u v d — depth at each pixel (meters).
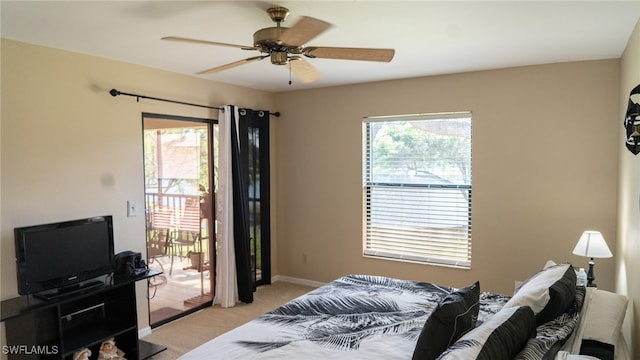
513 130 4.00
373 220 4.84
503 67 3.95
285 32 2.09
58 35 2.81
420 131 4.51
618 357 2.01
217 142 4.58
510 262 4.09
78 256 3.08
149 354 3.39
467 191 4.30
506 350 1.62
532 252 3.99
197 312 4.39
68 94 3.20
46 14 2.41
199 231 4.46
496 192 4.11
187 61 3.60
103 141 3.44
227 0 2.22
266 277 5.29
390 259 4.71
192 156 4.32
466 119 4.27
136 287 3.74
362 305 2.71
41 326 2.89
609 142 3.63
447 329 1.89
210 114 4.45
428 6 2.33
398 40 3.01
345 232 4.96
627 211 2.96
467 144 4.28
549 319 2.14
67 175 3.20
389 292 2.97
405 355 2.05
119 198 3.57
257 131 5.08
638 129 2.37
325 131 5.01
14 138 2.89
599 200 3.69
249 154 5.00
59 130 3.14
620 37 2.94
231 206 4.56
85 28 2.67
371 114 4.70
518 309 1.92
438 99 4.32
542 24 2.66
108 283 3.13
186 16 2.47
